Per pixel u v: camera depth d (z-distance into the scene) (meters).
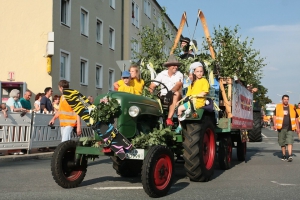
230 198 6.08
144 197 6.08
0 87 20.14
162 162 6.22
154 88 7.82
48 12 20.89
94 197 6.04
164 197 6.13
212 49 9.91
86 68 26.05
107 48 29.83
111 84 31.23
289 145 11.73
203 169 7.34
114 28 31.44
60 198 5.94
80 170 6.93
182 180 7.81
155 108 6.89
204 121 7.61
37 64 20.64
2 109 11.49
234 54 10.02
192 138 7.19
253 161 11.57
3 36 20.56
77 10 24.39
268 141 21.41
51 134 13.45
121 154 6.09
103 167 9.82
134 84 7.88
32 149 13.35
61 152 6.55
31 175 8.34
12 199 5.86
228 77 9.69
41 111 13.74
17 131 11.94
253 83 11.13
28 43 20.67
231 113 9.58
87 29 26.09
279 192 6.57
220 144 9.58
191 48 10.01
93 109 6.20
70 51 23.39
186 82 8.94
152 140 6.25
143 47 11.50
